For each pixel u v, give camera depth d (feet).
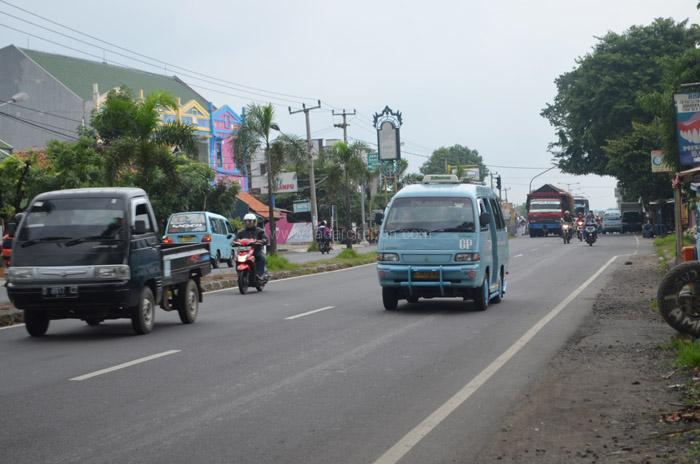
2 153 156.76
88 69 208.23
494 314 51.93
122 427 23.52
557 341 39.70
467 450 20.85
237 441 21.91
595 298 60.85
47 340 42.52
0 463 20.02
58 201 43.47
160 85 227.40
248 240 72.43
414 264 53.36
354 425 23.58
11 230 43.47
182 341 41.06
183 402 26.71
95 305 41.78
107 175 89.97
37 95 193.47
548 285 73.87
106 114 90.43
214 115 216.74
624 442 21.11
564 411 24.81
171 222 116.88
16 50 195.00
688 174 43.32
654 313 49.73
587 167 234.58
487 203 58.59
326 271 107.34
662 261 93.86
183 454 20.74
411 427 23.30
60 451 21.08
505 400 26.66
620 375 30.19
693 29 224.12
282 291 73.56
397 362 34.14
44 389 29.01
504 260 62.49
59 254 41.81
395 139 208.95
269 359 35.12
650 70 214.90
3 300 67.36
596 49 229.86
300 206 244.01
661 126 86.94
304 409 25.64
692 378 28.63
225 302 63.57
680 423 22.70
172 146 94.27
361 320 49.34
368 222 284.00
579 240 203.31
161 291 45.98
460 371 31.99
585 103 222.69
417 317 50.67
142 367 33.32
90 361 35.06
